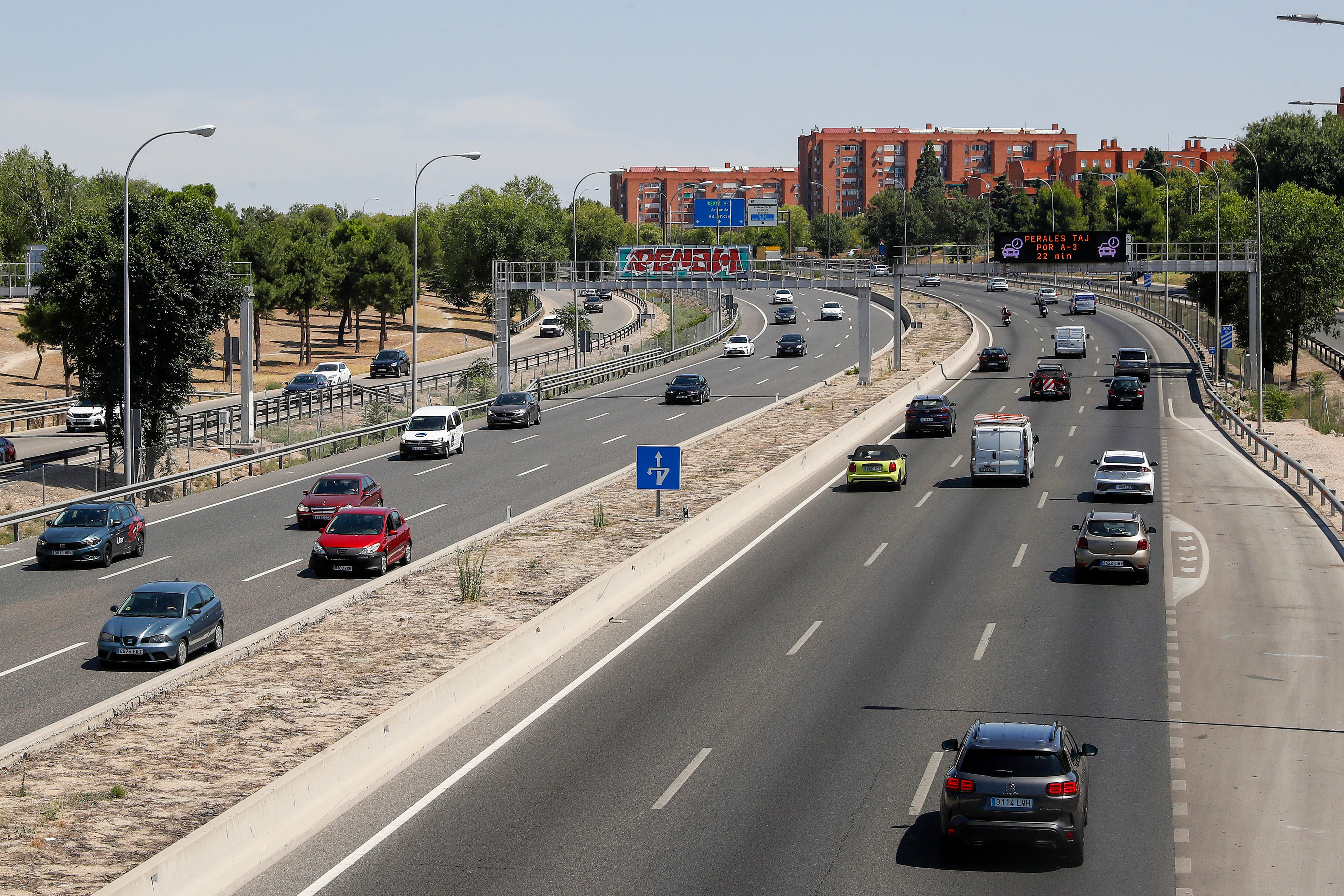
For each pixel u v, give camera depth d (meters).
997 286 158.62
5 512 48.50
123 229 58.03
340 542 35.94
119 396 57.66
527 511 45.34
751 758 20.84
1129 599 32.38
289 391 85.94
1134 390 72.06
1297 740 21.69
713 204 130.50
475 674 24.48
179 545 41.25
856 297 160.38
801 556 38.25
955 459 57.03
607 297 185.75
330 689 24.19
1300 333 102.81
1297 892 15.59
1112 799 18.92
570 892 15.67
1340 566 35.94
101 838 16.92
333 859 16.97
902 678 25.53
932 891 15.55
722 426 67.06
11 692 25.23
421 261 157.12
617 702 24.38
